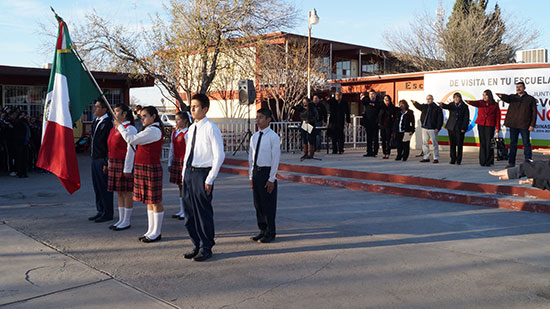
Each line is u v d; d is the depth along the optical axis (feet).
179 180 23.59
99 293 14.05
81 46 67.15
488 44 99.91
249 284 14.82
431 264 16.65
